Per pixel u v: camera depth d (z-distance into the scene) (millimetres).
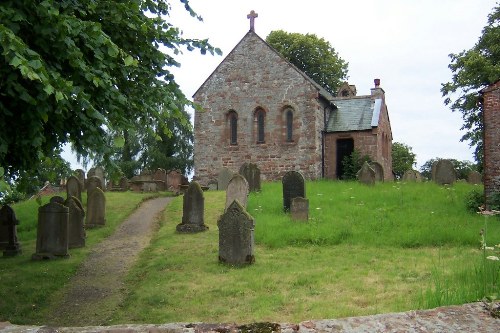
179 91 9414
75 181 21719
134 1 8570
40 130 7246
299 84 31781
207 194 23500
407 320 3057
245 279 10203
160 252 13352
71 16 6984
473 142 34312
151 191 27672
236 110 32938
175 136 53062
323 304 8031
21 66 5523
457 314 3141
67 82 6469
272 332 2900
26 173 8711
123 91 8977
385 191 20766
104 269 12414
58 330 2924
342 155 34031
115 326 2990
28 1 6676
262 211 17656
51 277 11531
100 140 7910
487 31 33250
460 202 18312
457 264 10133
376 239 13445
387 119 36844
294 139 31703
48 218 13406
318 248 12945
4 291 10469
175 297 9234
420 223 14812
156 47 9352
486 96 17281
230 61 33312
